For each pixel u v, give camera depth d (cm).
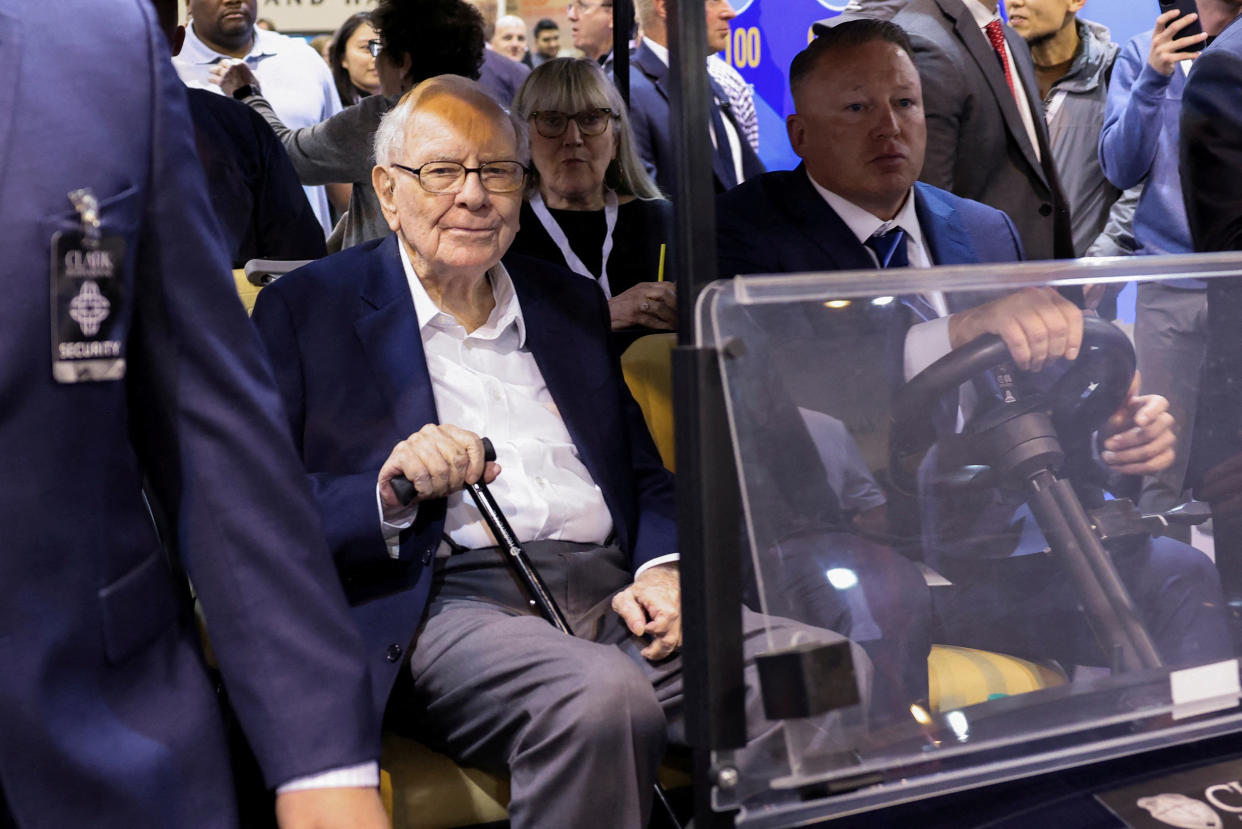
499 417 174
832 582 82
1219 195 245
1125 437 93
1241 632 93
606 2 455
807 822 80
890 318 87
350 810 87
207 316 87
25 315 76
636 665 151
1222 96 241
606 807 133
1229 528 95
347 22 385
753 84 357
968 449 88
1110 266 94
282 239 282
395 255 178
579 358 182
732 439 81
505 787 147
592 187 283
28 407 77
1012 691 85
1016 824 84
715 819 81
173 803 84
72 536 80
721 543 80
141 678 85
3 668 77
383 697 146
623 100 287
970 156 272
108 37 83
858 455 84
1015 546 89
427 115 170
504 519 159
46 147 78
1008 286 91
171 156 85
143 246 84
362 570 155
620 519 175
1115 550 91
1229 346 95
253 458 88
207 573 87
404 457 152
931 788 81
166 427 87
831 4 333
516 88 420
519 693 140
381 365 168
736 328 82
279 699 87
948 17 269
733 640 80
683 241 84
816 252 220
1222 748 91
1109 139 299
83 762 79
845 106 215
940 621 86
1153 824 83
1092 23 302
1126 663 90
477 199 168
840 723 81
